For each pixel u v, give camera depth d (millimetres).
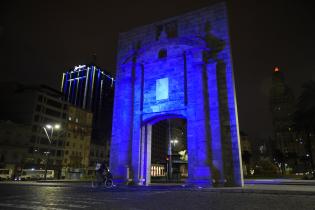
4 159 57906
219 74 25250
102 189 20844
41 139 69375
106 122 178500
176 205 10836
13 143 60844
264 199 13016
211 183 22031
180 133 73438
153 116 27547
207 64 25656
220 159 22844
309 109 42938
